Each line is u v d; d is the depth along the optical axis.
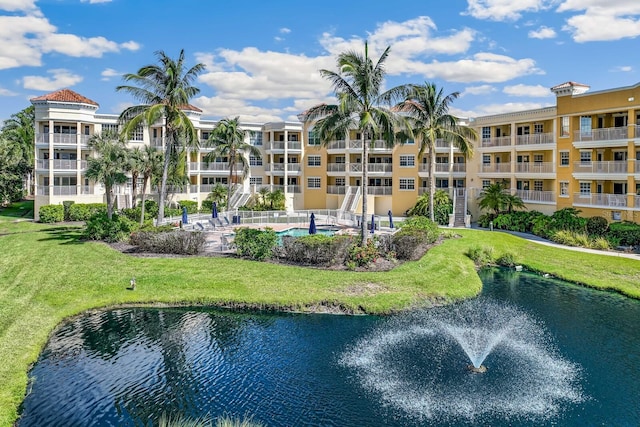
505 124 49.22
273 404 13.55
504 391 14.40
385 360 16.48
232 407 13.39
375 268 27.12
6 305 20.77
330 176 60.16
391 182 57.78
